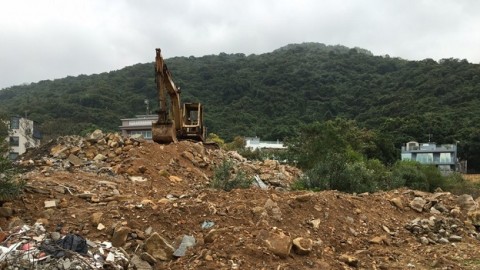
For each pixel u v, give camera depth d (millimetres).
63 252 4898
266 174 13445
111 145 12805
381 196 9695
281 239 5863
